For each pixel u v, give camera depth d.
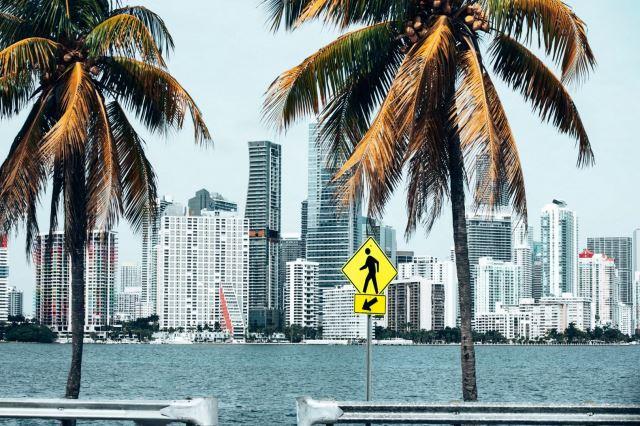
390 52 27.78
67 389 30.16
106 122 29.03
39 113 29.14
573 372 166.75
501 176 24.95
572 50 25.58
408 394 98.81
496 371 172.62
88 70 29.64
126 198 31.64
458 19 26.17
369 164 24.62
